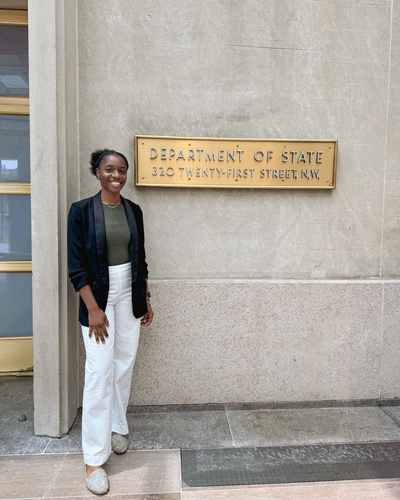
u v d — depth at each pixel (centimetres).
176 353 309
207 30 297
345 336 318
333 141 304
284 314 313
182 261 309
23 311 364
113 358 250
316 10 303
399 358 324
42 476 233
